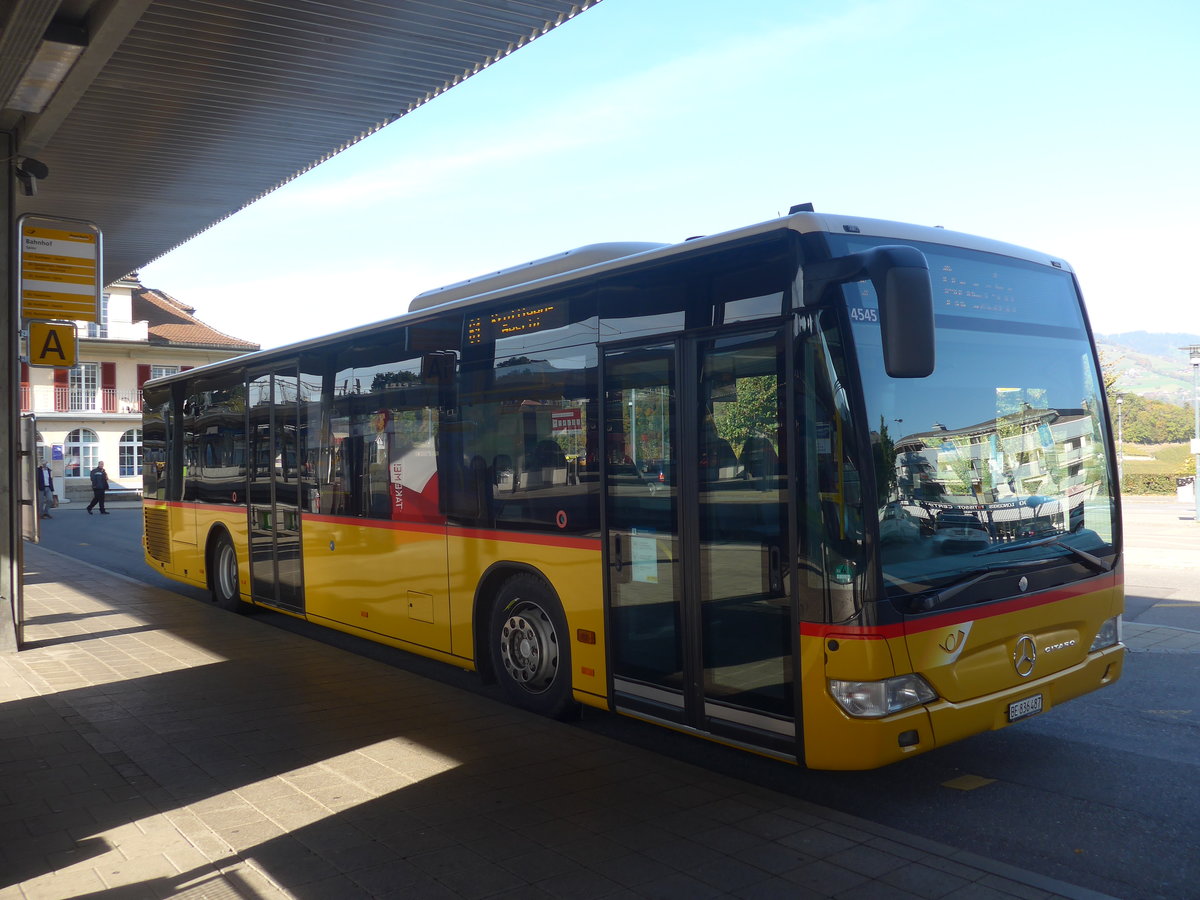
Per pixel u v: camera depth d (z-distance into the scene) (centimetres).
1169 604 1204
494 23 811
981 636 497
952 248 529
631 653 587
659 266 568
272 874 421
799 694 479
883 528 465
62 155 1145
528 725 659
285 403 995
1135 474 4678
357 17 792
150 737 635
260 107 994
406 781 544
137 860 438
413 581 788
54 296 973
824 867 428
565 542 635
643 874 421
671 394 557
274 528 1021
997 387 532
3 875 424
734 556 518
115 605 1226
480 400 714
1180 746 620
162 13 773
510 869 426
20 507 927
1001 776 566
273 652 920
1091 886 423
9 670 841
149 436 1402
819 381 474
